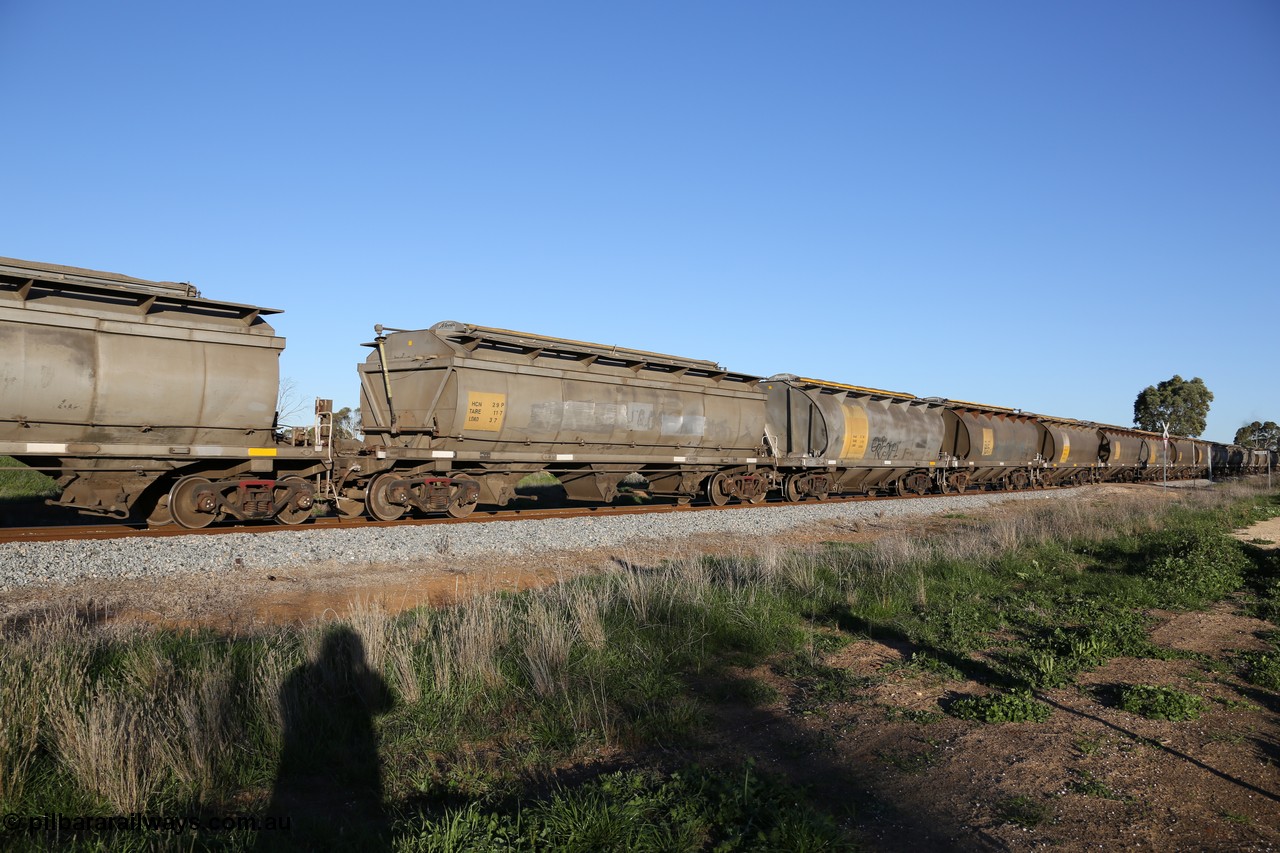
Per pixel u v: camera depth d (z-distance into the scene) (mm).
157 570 11273
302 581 11281
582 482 22484
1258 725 6684
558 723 6422
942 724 6660
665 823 4648
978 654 8867
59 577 10500
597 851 4375
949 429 36406
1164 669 8359
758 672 8211
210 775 5191
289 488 16297
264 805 5078
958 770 5684
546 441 20312
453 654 7523
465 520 18078
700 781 5227
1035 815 4941
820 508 24438
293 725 5965
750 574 12414
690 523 19281
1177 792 5320
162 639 7602
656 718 6539
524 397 19547
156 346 14289
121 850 4277
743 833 4582
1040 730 6508
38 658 6500
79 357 13422
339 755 5789
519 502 27047
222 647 7438
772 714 6945
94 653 7043
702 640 8805
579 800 4910
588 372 21266
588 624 8523
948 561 13766
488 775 5555
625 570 12781
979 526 20828
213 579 11109
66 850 4203
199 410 14750
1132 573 14219
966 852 4516
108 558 11461
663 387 23250
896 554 13977
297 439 17766
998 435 38000
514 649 7875
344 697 6758
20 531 13430
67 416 13438
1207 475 68062
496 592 10695
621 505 26750
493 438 19250
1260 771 5703
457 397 18328
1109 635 9539
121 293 14141
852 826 4832
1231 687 7773
